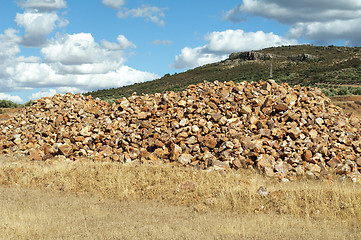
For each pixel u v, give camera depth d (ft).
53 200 41.32
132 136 67.62
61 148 68.08
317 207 35.24
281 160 55.62
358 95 227.81
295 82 340.39
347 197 35.88
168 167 52.49
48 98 100.22
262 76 399.65
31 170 54.24
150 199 42.14
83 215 34.78
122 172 49.96
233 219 32.63
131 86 417.08
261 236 27.20
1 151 75.77
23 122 88.12
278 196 38.24
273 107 68.28
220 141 60.23
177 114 71.10
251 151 56.44
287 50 578.25
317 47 586.86
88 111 84.79
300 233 27.89
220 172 50.52
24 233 28.14
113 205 39.63
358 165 55.72
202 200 39.96
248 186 41.96
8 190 45.93
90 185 47.16
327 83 317.22
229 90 79.05
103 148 67.31
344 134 64.08
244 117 66.80
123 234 27.48
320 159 55.52
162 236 26.71
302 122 64.34
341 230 29.35
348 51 521.24
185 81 412.16
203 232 28.48
